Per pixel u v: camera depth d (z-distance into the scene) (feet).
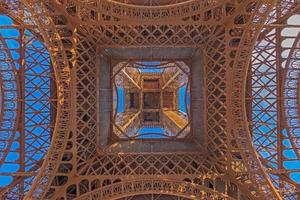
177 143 95.30
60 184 82.99
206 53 84.07
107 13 75.00
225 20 75.00
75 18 74.54
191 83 96.84
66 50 75.77
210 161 82.64
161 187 75.41
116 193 74.74
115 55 94.79
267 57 85.92
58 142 74.59
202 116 88.53
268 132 87.40
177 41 84.64
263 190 73.20
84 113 80.74
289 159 84.99
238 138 75.41
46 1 69.46
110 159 83.05
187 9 76.33
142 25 79.41
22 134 85.92
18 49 84.94
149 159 83.41
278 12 81.10
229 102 76.02
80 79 79.20
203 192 74.79
